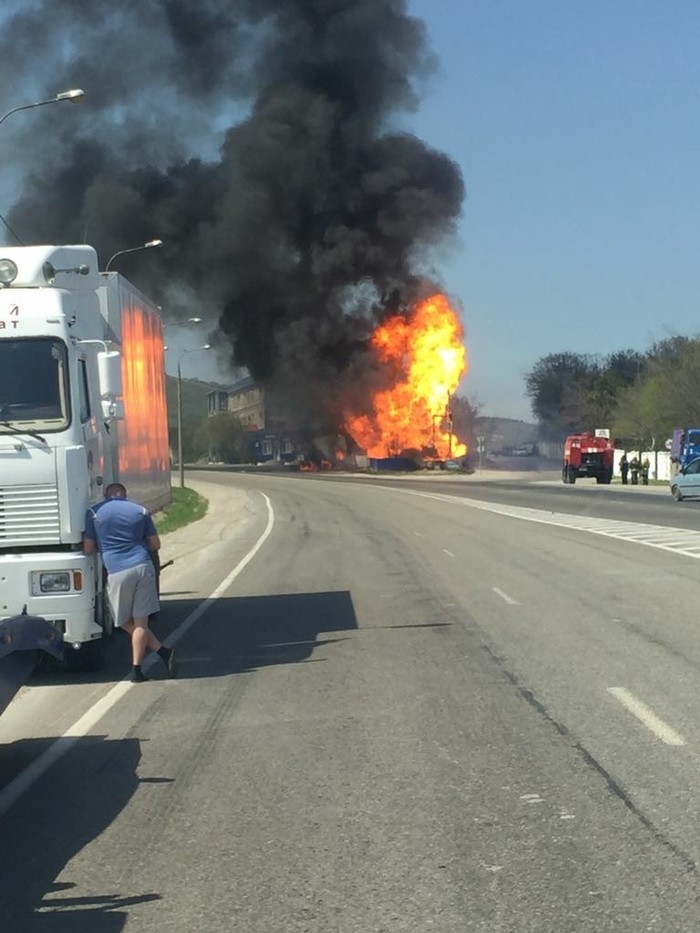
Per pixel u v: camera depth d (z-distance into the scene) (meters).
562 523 32.16
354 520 37.56
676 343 81.75
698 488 43.12
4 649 6.74
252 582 20.17
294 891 5.26
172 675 10.84
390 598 16.83
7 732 8.95
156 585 11.55
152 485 17.95
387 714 8.95
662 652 11.32
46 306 10.97
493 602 15.66
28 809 6.77
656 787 6.71
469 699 9.38
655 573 18.47
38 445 10.64
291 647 12.64
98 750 8.19
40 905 5.21
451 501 47.88
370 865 5.56
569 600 15.54
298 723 8.78
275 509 45.72
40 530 10.66
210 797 6.86
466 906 4.99
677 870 5.33
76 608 10.58
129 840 6.11
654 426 80.12
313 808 6.55
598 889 5.12
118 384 11.96
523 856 5.59
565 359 130.88
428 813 6.36
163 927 4.90
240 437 131.50
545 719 8.56
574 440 68.38
